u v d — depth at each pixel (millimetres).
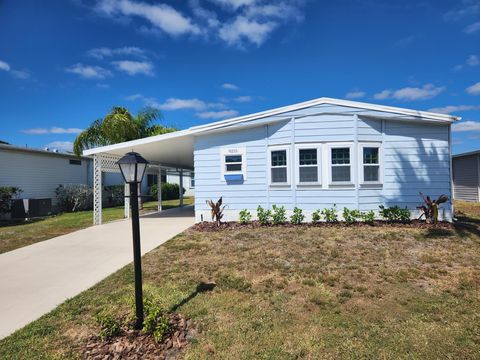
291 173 10062
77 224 12008
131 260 6473
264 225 9648
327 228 8883
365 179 9789
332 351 3025
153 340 3227
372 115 9695
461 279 4875
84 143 18203
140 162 3506
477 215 12008
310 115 9977
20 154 16203
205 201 10773
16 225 12438
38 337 3412
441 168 9711
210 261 6105
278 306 4027
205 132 10578
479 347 3037
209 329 3471
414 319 3617
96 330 3543
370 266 5527
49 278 5457
